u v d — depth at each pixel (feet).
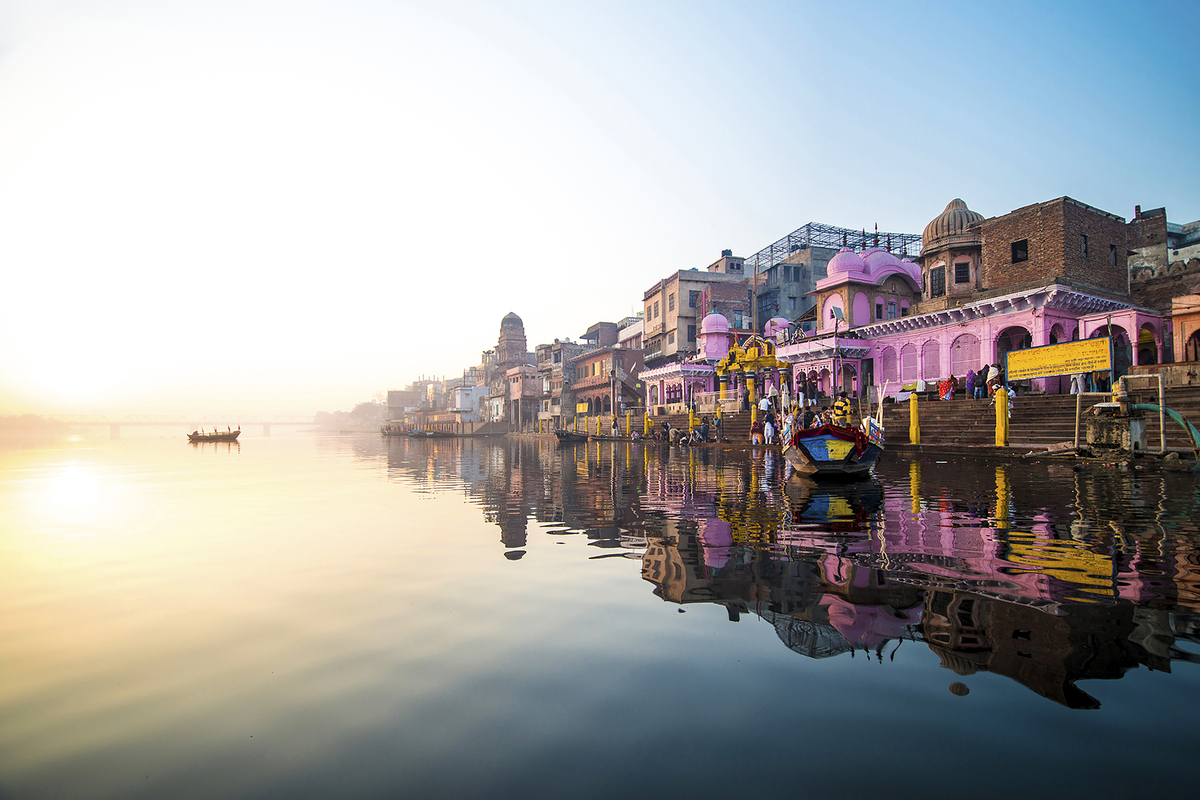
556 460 84.12
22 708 10.93
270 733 9.87
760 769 8.50
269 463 91.25
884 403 85.66
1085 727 9.50
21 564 22.52
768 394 103.71
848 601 16.02
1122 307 82.79
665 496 39.55
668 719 10.00
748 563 20.43
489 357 340.18
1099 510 29.09
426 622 15.12
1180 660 11.97
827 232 156.76
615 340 231.09
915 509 30.81
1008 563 19.48
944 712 10.07
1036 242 85.87
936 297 104.88
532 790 8.11
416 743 9.43
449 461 90.33
